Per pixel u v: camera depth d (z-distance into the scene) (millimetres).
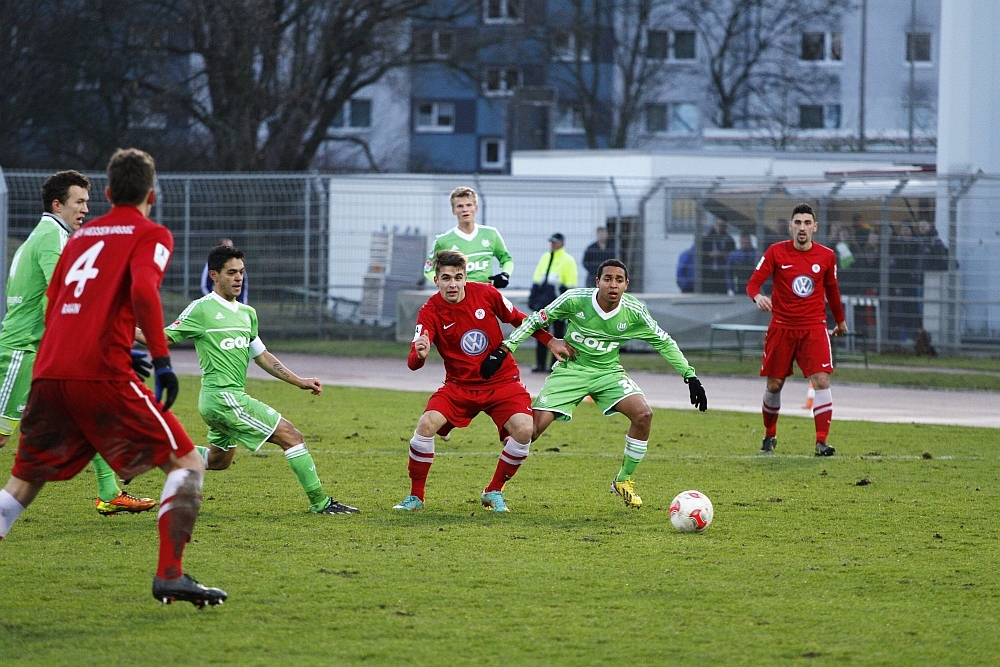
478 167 156750
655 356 57719
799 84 134000
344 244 63750
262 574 16375
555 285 51000
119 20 91375
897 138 103562
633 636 13758
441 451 29156
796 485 24406
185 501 14070
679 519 19562
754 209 59906
